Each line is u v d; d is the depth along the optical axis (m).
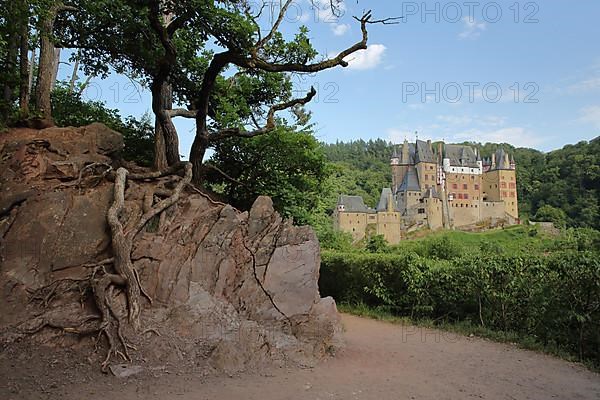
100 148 10.27
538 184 98.75
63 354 6.73
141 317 7.59
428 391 6.53
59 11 12.66
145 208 9.23
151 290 8.10
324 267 17.70
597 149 92.25
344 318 13.91
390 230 87.94
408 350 9.32
